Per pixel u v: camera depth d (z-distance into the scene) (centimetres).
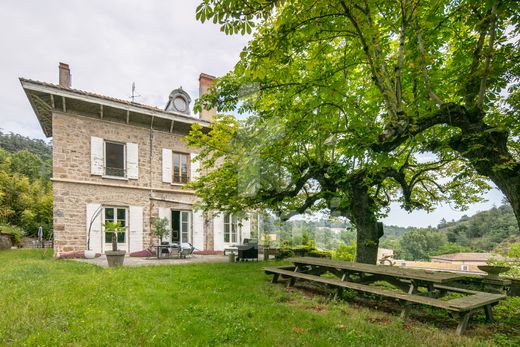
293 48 451
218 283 597
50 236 2055
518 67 411
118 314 384
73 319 363
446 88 508
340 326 348
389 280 491
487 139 420
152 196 1380
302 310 416
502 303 495
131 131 1365
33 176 3431
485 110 465
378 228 750
